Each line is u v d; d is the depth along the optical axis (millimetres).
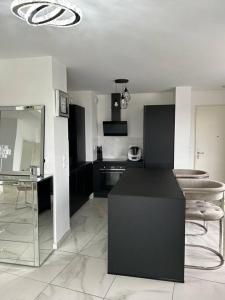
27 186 2602
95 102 5547
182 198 2258
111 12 1801
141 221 2344
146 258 2369
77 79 4125
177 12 1820
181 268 2301
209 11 1810
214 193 2586
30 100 2928
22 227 2646
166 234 2307
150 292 2188
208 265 2619
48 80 2869
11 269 2580
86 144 5273
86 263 2689
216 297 2121
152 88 4977
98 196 5406
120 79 4129
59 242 3098
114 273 2453
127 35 2246
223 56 2922
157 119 4984
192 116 5418
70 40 2350
